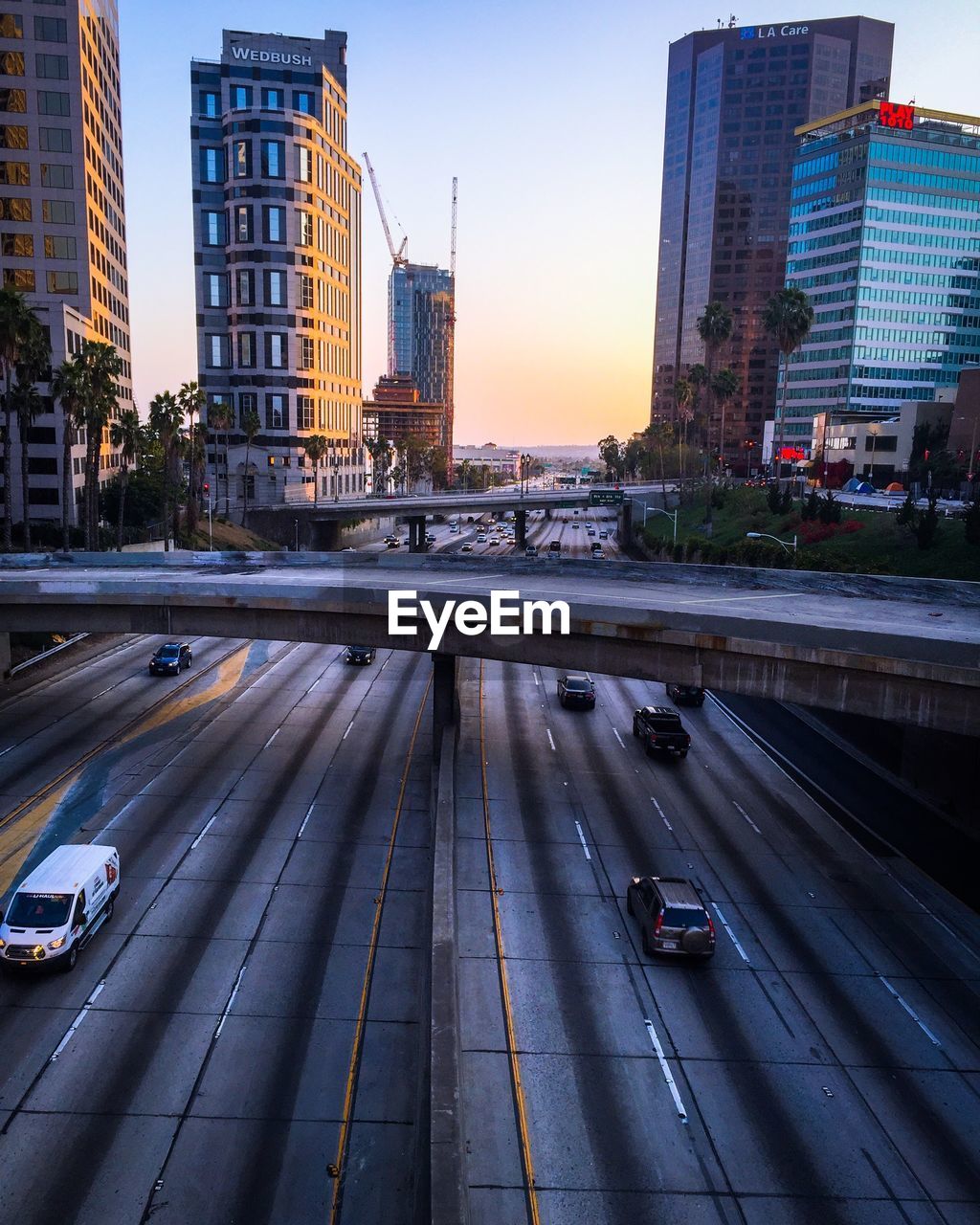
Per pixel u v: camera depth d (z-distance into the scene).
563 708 50.38
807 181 173.88
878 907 28.06
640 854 31.30
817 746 45.12
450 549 131.75
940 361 169.25
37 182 102.75
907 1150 17.59
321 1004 22.31
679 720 42.84
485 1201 15.88
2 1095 18.61
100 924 25.28
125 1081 19.19
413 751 41.88
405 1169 17.20
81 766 38.31
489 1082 19.11
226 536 118.31
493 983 22.95
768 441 191.00
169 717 46.03
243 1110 18.55
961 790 35.97
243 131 156.50
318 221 165.25
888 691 29.27
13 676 52.72
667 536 118.56
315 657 62.00
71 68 101.56
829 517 89.06
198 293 165.25
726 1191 16.34
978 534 66.69
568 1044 20.53
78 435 94.62
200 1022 21.36
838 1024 21.80
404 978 23.64
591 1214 15.70
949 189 163.88
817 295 172.75
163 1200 16.17
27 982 22.70
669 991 22.94
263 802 35.12
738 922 26.77
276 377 162.38
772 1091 19.19
